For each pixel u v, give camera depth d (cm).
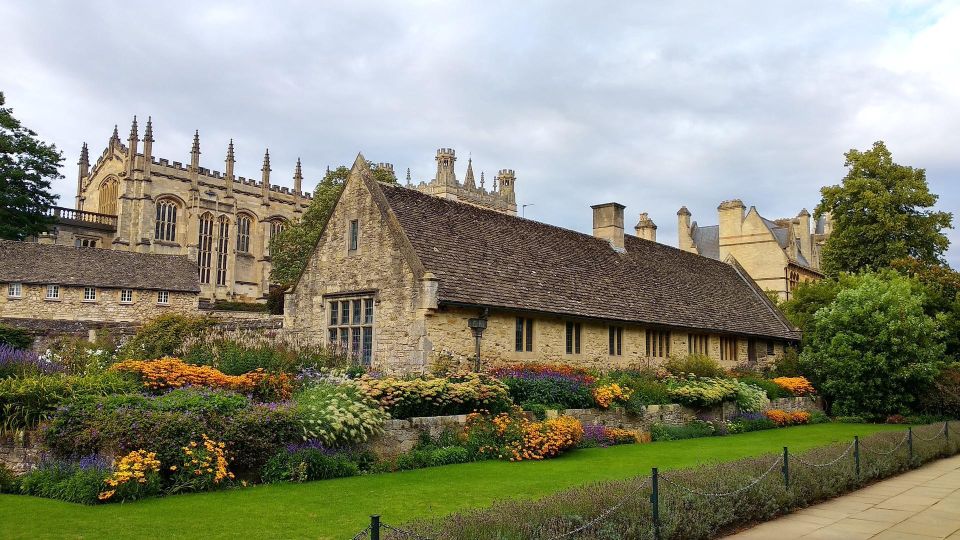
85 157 7900
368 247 2203
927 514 1134
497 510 796
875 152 4606
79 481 1042
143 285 4069
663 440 2009
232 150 7338
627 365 2633
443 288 2017
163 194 6775
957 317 3628
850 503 1228
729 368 3170
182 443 1140
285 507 1005
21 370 1515
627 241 3325
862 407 2905
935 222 4478
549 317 2328
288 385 1580
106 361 1886
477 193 9388
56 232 6153
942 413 2834
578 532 759
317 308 2383
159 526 887
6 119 4566
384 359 2080
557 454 1596
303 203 7925
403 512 980
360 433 1364
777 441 2011
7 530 861
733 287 3784
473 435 1573
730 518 985
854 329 2970
